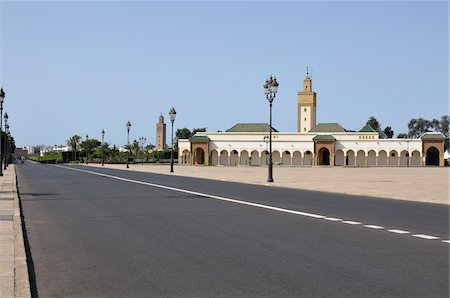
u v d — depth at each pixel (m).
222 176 51.22
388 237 11.80
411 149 123.56
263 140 132.12
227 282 7.62
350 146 127.44
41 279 8.01
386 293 6.97
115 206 19.42
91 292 7.23
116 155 160.25
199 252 9.98
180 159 137.38
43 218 15.73
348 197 24.58
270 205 19.91
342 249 10.25
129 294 7.09
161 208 18.62
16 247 10.55
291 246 10.60
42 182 37.25
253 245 10.74
